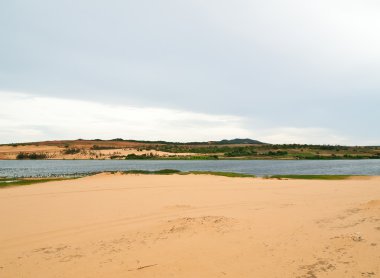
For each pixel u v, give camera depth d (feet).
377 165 364.79
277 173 242.17
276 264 32.27
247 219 52.11
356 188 100.58
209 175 157.48
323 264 31.40
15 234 48.80
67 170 293.64
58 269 34.06
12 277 32.37
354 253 33.35
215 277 30.12
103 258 36.76
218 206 70.44
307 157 634.84
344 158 626.23
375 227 42.29
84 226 53.11
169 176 151.94
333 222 47.24
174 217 58.23
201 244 39.63
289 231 43.60
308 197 82.28
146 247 39.75
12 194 94.99
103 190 103.09
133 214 62.34
